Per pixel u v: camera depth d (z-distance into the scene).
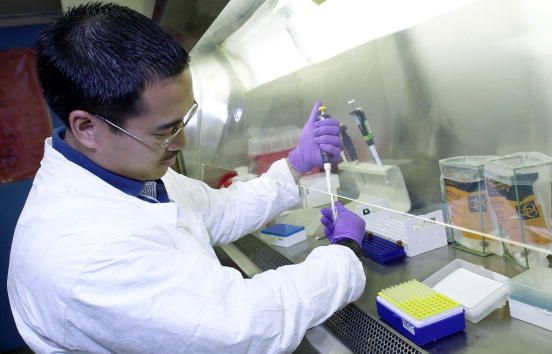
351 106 1.09
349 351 0.90
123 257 0.78
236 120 1.96
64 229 0.80
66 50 0.76
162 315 0.77
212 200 1.40
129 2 1.76
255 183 1.48
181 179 1.39
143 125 0.81
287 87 1.42
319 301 0.90
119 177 0.96
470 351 0.79
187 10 1.51
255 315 0.82
